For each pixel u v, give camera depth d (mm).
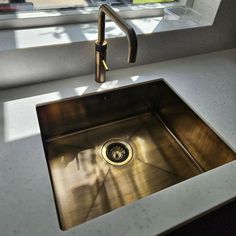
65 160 833
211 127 737
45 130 846
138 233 468
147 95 967
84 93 816
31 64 778
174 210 510
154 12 1043
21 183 548
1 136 650
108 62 914
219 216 642
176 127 943
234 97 847
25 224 478
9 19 809
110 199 732
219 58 1088
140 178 811
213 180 578
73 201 710
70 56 822
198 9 1070
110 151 893
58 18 879
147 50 957
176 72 968
